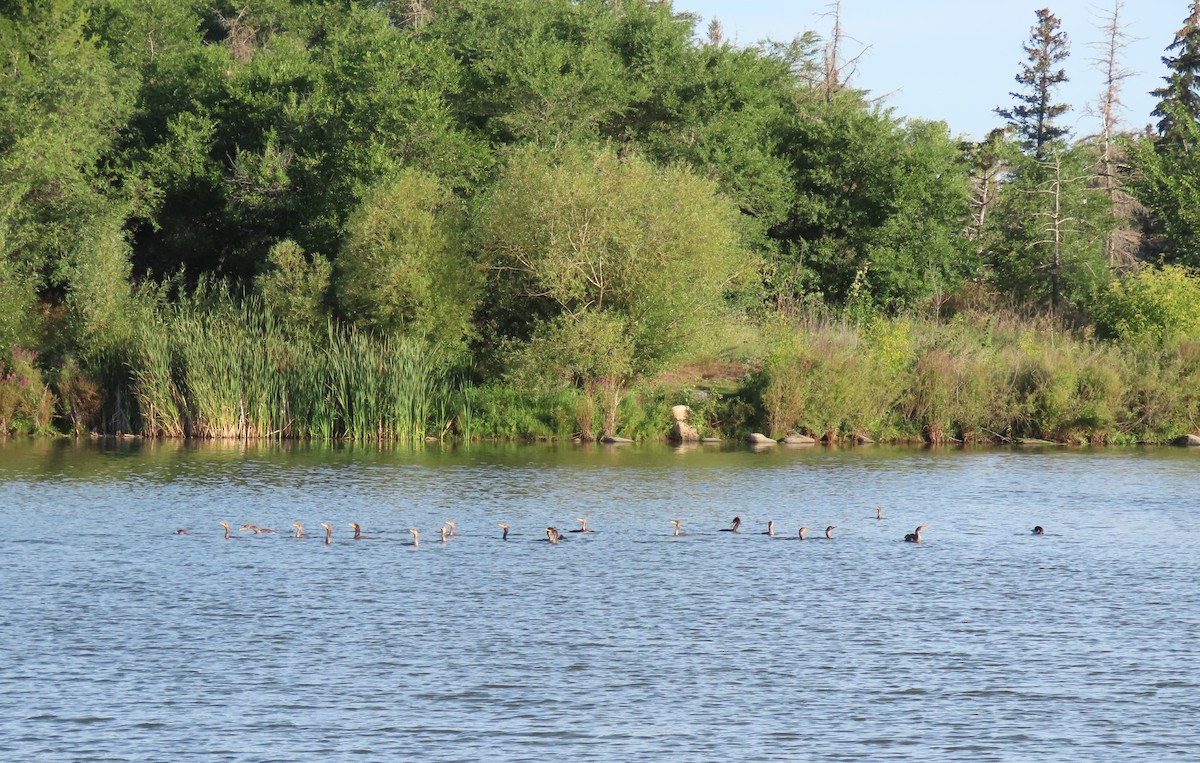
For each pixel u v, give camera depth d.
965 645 20.12
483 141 65.50
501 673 18.53
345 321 53.50
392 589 23.62
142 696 17.42
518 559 26.48
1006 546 28.31
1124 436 52.12
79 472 39.22
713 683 18.16
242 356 50.03
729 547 27.98
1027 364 53.16
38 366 52.72
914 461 44.41
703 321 52.44
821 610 22.30
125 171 64.56
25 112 59.91
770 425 50.94
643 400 52.44
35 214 58.97
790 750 15.67
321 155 62.69
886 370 52.19
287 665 18.84
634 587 23.95
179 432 50.06
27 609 21.83
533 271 51.25
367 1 87.88
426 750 15.58
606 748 15.68
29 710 16.80
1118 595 23.52
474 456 44.72
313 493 35.28
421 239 52.44
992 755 15.55
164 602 22.44
